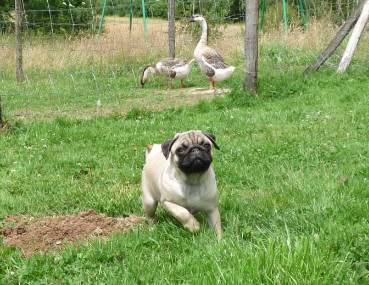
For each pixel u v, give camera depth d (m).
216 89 7.43
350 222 2.86
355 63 7.56
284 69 7.80
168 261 2.55
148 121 5.66
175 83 8.20
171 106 6.43
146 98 7.07
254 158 4.28
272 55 8.75
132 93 7.48
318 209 3.05
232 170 4.02
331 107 5.61
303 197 3.36
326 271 2.15
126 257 2.61
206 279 2.20
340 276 2.18
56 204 3.69
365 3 7.05
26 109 6.45
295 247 2.33
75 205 3.70
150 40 9.70
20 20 8.35
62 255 2.64
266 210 3.17
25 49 9.87
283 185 3.68
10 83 8.41
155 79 8.55
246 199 3.52
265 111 5.73
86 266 2.52
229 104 6.12
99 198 3.70
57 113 6.29
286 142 4.55
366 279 2.19
